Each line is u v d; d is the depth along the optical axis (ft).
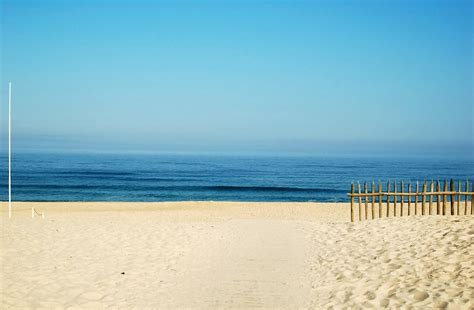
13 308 22.27
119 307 23.38
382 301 23.03
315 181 202.08
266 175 243.81
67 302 23.63
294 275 30.01
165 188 158.81
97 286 26.68
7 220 51.72
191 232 45.29
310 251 37.22
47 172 239.30
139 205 94.32
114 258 33.60
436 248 31.96
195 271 30.94
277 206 89.25
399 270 28.09
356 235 41.09
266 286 27.53
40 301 23.49
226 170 287.89
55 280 27.32
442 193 46.96
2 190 147.13
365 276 27.94
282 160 508.94
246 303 24.43
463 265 27.27
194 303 24.38
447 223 40.14
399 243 35.29
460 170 306.76
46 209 87.40
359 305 22.89
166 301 24.62
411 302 22.31
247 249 38.17
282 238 43.19
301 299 25.00
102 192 144.87
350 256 33.71
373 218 49.80
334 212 78.13
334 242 39.70
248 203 94.73
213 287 27.30
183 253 36.14
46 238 39.73
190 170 282.77
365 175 249.96
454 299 21.90
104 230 44.91
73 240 39.40
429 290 23.65
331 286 26.94
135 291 26.16
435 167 350.23
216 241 41.39
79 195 135.74
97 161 412.98
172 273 30.27
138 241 39.96
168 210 85.40
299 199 128.57
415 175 252.62
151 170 273.95
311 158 609.83
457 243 32.45
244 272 30.78
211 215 75.66
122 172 248.73
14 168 277.64
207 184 179.22
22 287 25.62
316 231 46.14
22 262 31.19
